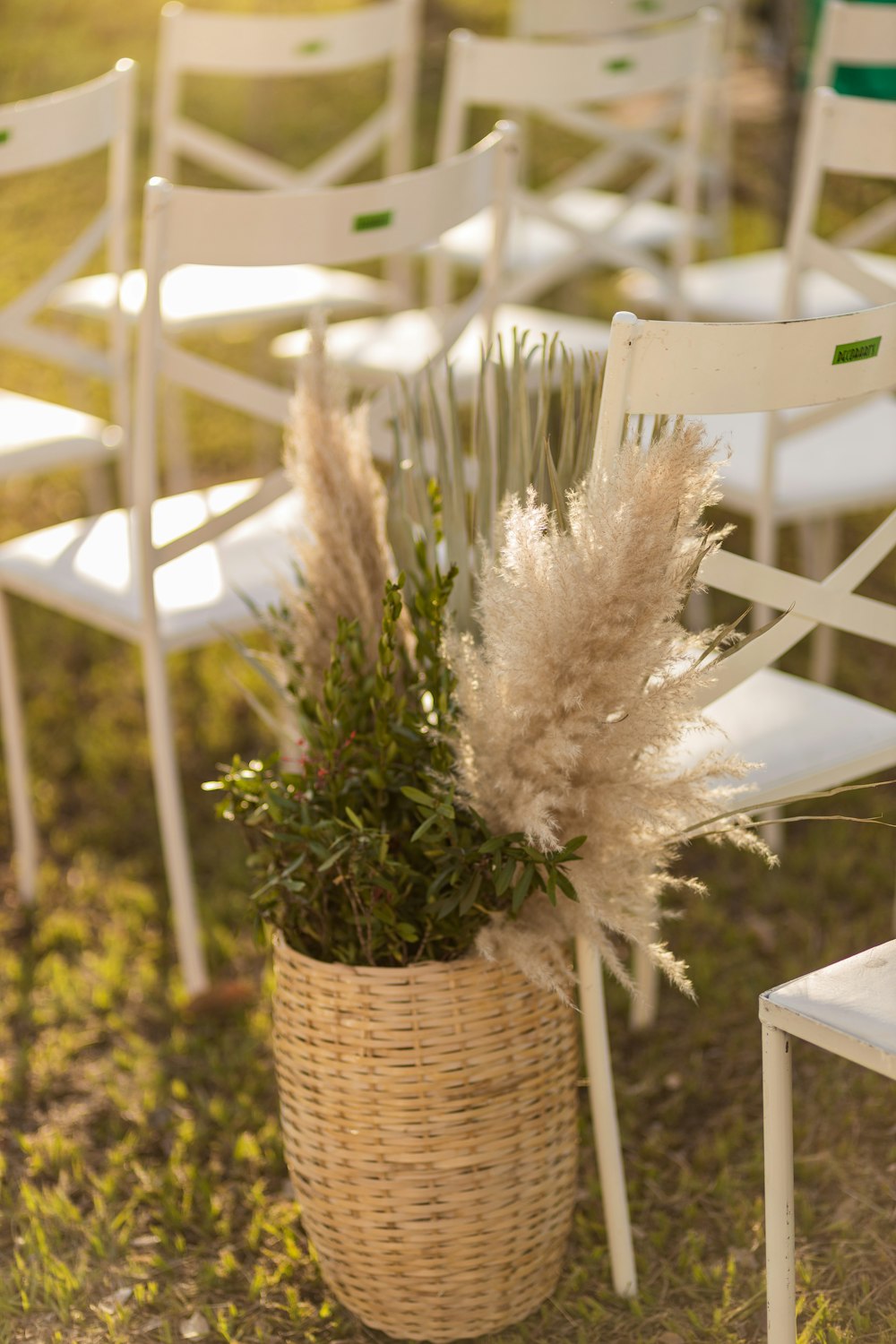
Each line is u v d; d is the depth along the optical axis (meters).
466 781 1.37
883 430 2.50
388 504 1.60
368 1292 1.53
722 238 4.05
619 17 3.32
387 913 1.36
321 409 1.49
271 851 1.47
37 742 2.83
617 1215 1.58
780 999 1.23
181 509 2.33
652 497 1.21
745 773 1.33
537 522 1.27
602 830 1.36
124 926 2.32
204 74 6.89
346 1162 1.46
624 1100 1.91
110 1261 1.68
